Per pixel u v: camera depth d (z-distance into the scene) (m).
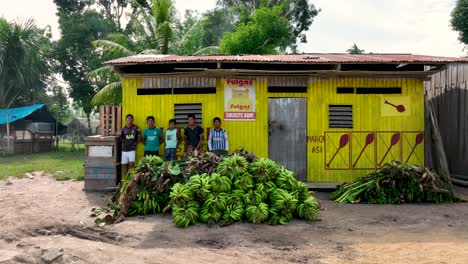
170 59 9.99
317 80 10.77
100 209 7.84
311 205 7.20
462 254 5.20
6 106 29.69
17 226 6.77
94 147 10.15
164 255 5.18
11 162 19.08
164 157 10.62
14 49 27.73
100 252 5.20
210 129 10.66
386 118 10.74
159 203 7.78
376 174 9.34
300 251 5.43
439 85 13.61
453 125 12.62
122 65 10.34
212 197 6.91
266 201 7.22
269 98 10.79
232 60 9.84
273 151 10.77
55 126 30.28
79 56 34.34
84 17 34.56
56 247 5.32
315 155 10.76
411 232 6.44
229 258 5.11
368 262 4.95
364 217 7.54
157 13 21.30
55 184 11.62
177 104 10.83
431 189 9.00
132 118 10.35
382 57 11.03
